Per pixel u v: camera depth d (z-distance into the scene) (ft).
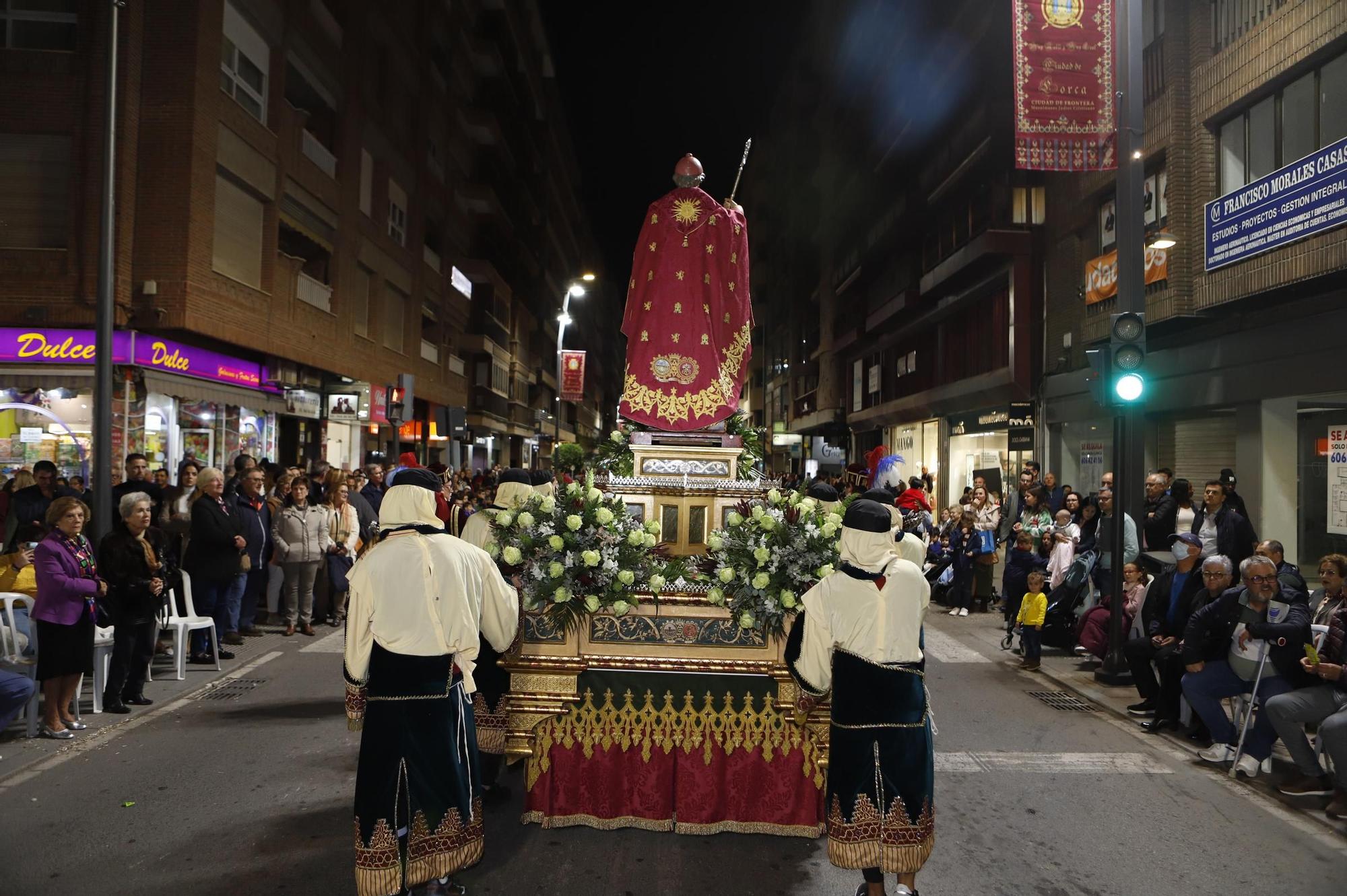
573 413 234.58
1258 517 38.65
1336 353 33.91
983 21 66.13
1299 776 17.79
